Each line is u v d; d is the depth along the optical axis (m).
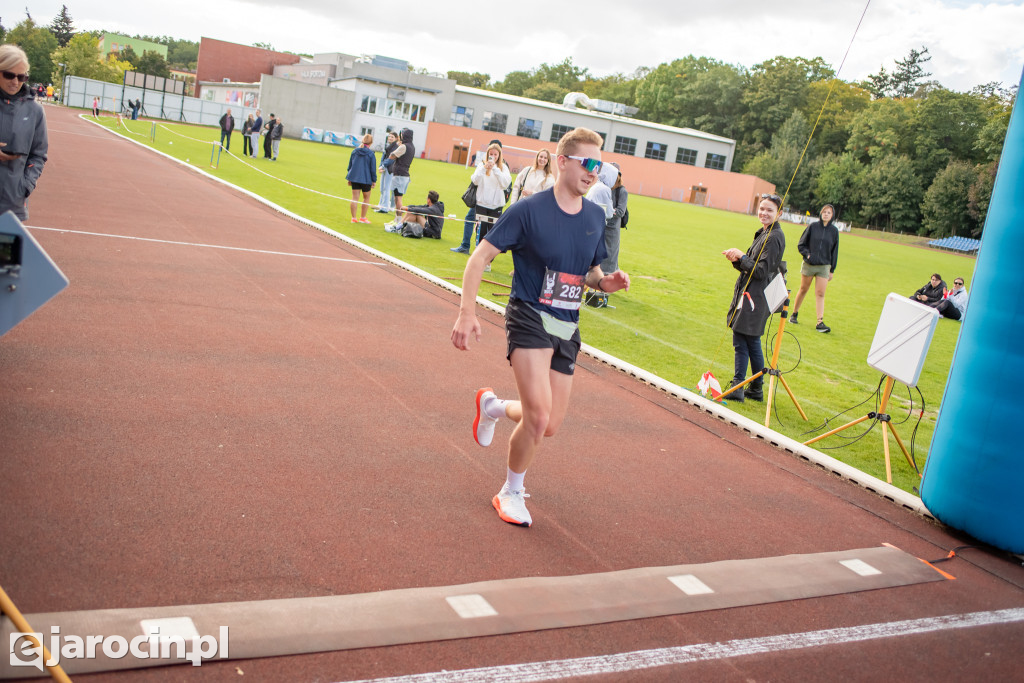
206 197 15.75
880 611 3.83
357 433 4.95
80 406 4.58
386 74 65.06
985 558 4.69
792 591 3.88
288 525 3.64
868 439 7.03
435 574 3.45
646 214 38.81
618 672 2.98
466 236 13.95
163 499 3.67
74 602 2.79
